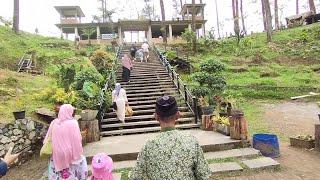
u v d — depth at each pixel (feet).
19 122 31.19
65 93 39.81
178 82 48.16
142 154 8.66
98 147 27.73
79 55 80.12
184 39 106.42
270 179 20.72
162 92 47.78
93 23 120.78
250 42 101.40
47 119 34.96
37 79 54.75
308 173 21.67
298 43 98.78
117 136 33.17
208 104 38.65
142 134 33.83
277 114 45.68
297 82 63.67
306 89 58.70
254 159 24.00
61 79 46.55
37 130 32.63
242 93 57.82
